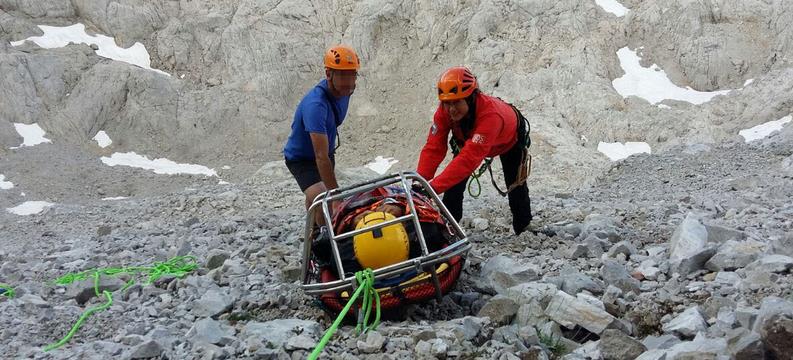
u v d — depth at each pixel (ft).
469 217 28.37
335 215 17.98
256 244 25.41
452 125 21.34
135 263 25.80
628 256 21.54
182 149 105.19
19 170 94.58
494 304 16.53
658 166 63.93
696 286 17.58
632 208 30.76
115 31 115.85
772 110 93.45
